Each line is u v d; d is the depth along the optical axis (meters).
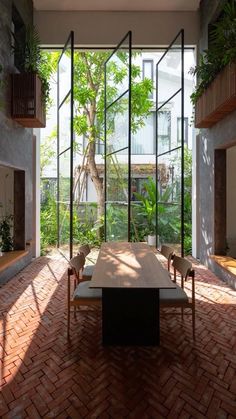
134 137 8.38
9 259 4.57
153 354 2.56
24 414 1.89
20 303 3.72
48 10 6.08
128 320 2.70
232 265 4.27
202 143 5.68
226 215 5.38
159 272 2.73
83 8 6.03
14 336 2.88
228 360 2.47
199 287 4.33
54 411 1.91
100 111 7.91
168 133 5.90
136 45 6.16
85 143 8.17
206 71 4.30
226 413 1.90
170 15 6.14
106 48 6.26
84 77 7.71
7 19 4.38
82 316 3.34
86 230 8.02
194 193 6.32
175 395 2.05
